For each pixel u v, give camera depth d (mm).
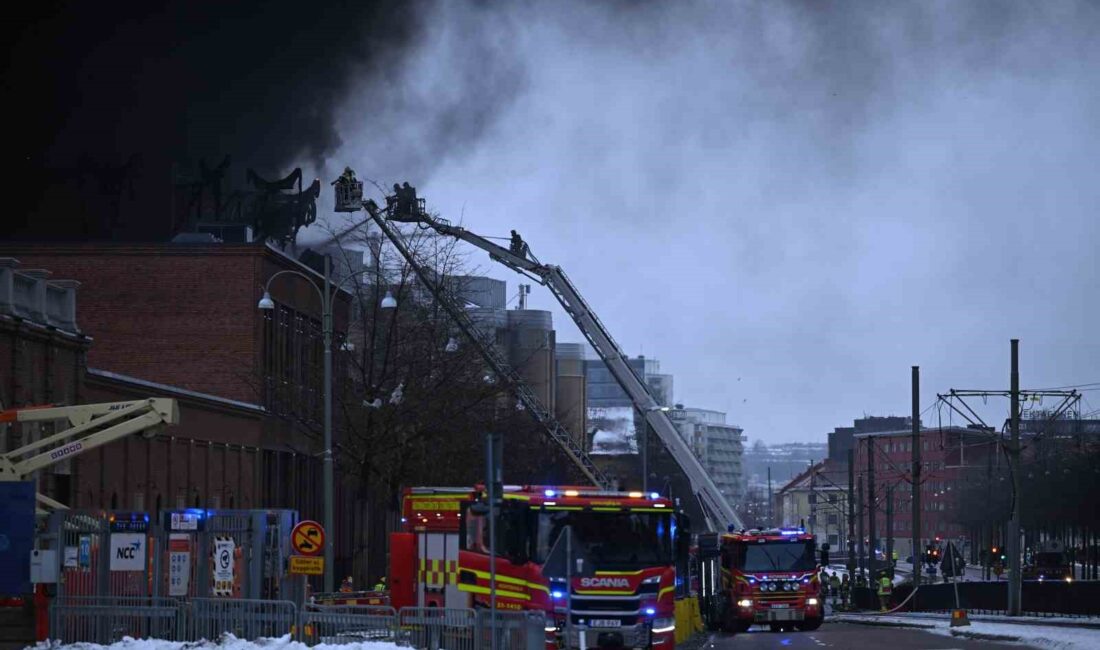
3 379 39562
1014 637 36438
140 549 31422
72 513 30969
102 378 46125
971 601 60875
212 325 62125
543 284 60375
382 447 51281
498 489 24906
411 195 62438
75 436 43062
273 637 28016
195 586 32875
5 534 29156
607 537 28422
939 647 34031
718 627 53312
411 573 33281
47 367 42438
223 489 57562
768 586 49031
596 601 28172
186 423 53344
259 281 62312
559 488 30016
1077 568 121000
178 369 61938
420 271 57312
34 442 36938
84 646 27750
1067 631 38625
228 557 33000
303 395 60031
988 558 121125
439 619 26547
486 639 25875
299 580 34219
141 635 29406
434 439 55688
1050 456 104500
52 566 29188
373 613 28594
